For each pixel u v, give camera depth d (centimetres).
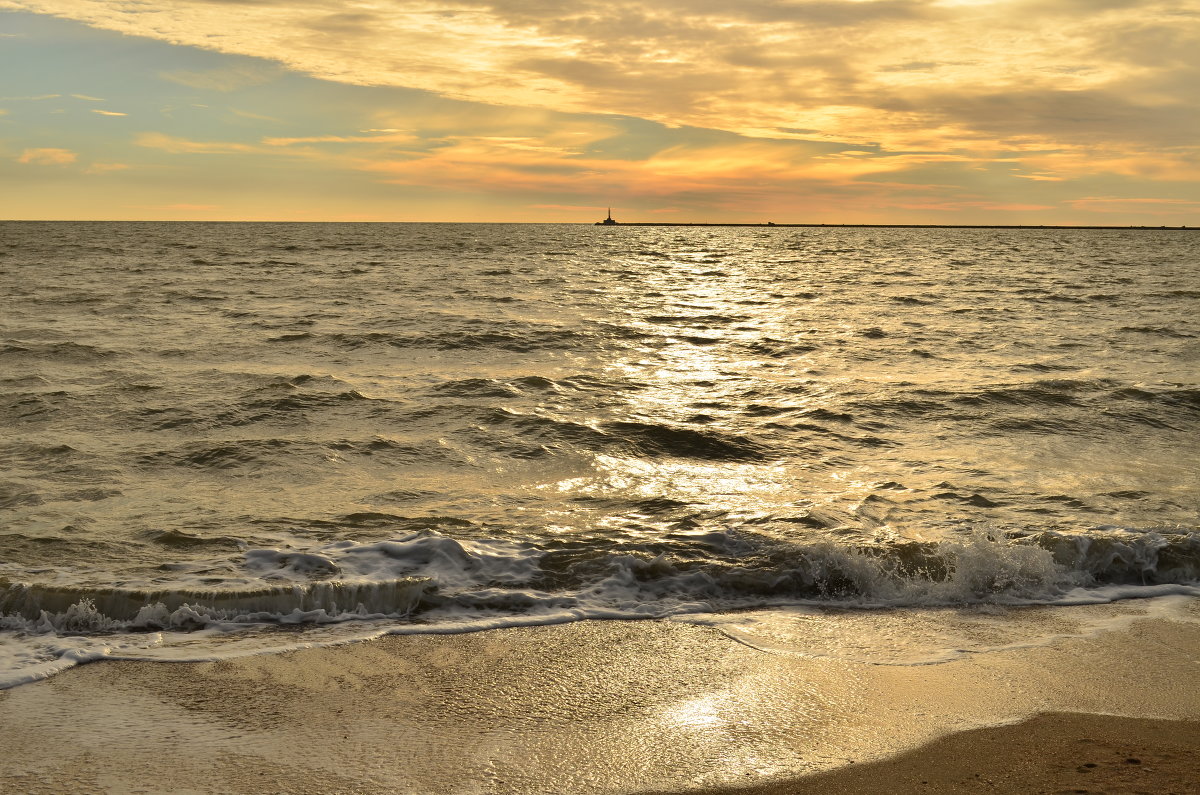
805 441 1293
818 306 3128
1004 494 1027
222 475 1087
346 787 450
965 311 2959
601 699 557
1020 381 1697
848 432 1345
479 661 615
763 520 930
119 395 1498
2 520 903
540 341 2186
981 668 607
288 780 455
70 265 4791
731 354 2084
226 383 1608
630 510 973
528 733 511
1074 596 755
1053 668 607
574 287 3788
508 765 475
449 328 2342
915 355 2058
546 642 650
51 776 454
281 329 2294
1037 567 785
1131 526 898
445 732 511
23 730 505
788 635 669
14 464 1112
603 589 754
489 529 898
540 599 729
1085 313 2884
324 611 697
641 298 3341
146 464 1123
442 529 895
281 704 545
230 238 9738
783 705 550
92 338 2102
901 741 501
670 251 8194
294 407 1434
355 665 605
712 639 659
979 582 769
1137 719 529
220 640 645
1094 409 1475
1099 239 14800
